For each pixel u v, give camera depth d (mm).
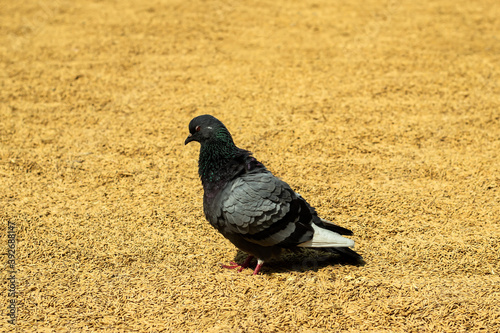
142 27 12953
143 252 5672
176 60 11258
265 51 11688
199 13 13883
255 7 14391
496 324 4559
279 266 5496
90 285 5133
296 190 6898
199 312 4754
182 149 8039
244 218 4891
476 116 8977
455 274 5270
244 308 4801
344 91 9906
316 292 5000
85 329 4551
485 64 10953
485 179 7160
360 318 4660
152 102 9547
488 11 13977
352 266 5426
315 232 5102
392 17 13609
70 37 12375
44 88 10016
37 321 4645
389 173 7375
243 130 8523
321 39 12297
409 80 10305
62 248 5727
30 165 7543
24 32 12672
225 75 10578
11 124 8750
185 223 6230
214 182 5109
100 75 10570
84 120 8938
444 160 7695
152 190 6949
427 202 6637
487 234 5941
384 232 6020
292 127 8648
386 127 8656
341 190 6922
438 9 14180
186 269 5402
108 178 7254
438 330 4512
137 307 4824
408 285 5074
